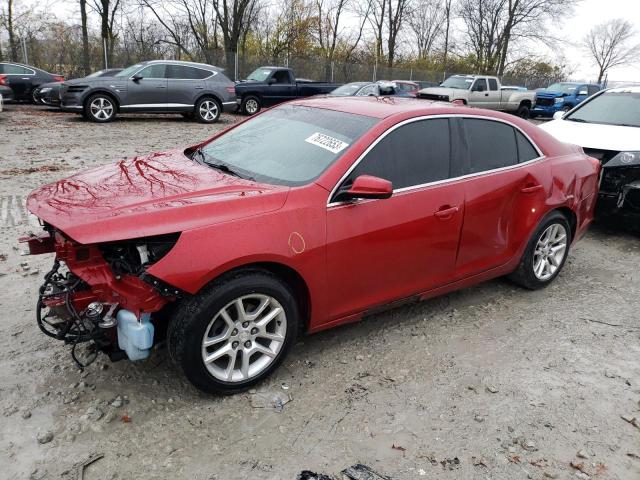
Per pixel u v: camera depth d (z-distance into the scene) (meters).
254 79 20.02
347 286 3.46
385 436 2.90
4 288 4.26
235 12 33.69
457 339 3.97
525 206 4.41
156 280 2.73
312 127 3.86
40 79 18.78
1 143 10.47
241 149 3.95
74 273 2.83
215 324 2.99
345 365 3.54
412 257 3.73
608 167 6.37
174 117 17.41
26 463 2.55
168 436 2.79
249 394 3.18
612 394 3.40
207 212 2.93
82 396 3.05
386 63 45.19
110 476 2.52
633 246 6.40
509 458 2.79
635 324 4.38
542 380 3.51
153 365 3.38
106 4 28.70
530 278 4.73
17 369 3.25
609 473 2.73
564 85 26.67
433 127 3.88
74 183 3.35
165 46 32.78
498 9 49.81
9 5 26.94
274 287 3.08
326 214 3.25
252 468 2.62
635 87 8.15
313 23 39.00
